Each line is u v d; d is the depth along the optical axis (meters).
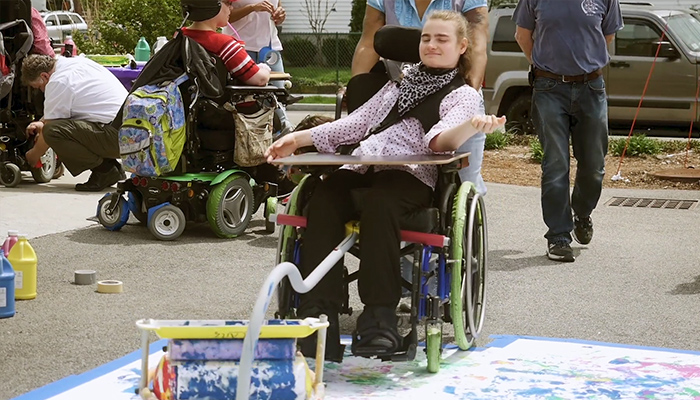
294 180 6.42
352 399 5.18
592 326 6.84
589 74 8.96
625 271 8.63
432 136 5.70
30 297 7.17
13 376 5.48
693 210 12.20
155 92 9.30
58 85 11.44
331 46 34.31
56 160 12.98
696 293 7.85
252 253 8.99
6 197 11.34
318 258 5.46
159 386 4.42
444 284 5.77
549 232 9.10
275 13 11.78
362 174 5.92
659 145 17.83
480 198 6.16
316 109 29.19
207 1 9.51
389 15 7.41
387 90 6.10
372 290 5.35
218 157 9.73
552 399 5.23
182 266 8.41
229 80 9.75
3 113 12.12
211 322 4.50
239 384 4.14
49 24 28.31
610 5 8.98
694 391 5.39
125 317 6.76
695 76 19.30
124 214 9.66
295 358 4.48
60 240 9.27
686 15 20.06
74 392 5.18
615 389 5.41
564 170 9.02
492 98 19.98
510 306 7.34
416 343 5.43
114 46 24.56
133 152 9.27
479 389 5.38
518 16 9.16
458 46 5.96
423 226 5.56
